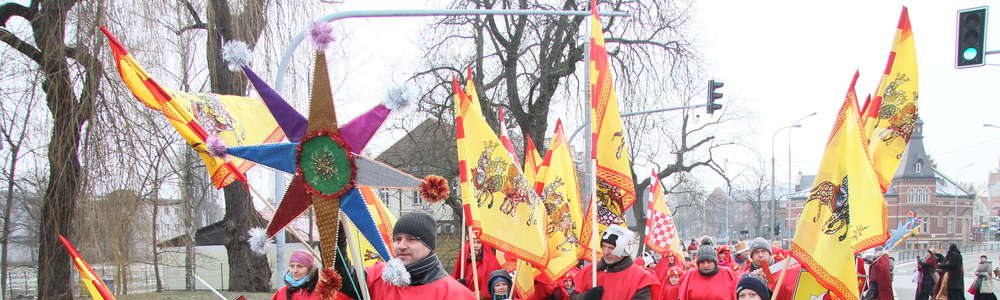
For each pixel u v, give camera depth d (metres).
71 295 10.43
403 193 26.39
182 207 13.47
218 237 28.23
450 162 21.36
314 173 3.86
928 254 17.05
